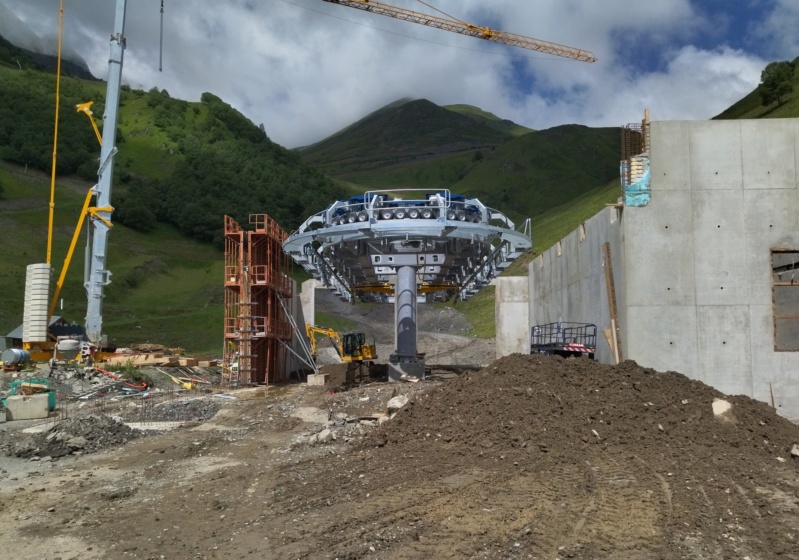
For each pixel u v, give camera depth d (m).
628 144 26.12
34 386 30.52
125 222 141.25
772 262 25.25
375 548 9.60
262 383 44.84
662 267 24.98
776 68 136.75
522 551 9.41
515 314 56.88
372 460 16.05
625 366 20.27
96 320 46.38
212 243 146.50
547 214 172.12
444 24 80.06
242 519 11.55
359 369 45.00
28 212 126.50
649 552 9.41
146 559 9.63
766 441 16.72
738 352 24.61
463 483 13.40
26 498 13.56
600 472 14.20
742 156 25.23
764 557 9.26
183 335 82.94
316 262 42.56
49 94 198.50
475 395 19.25
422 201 33.09
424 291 48.44
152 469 16.39
